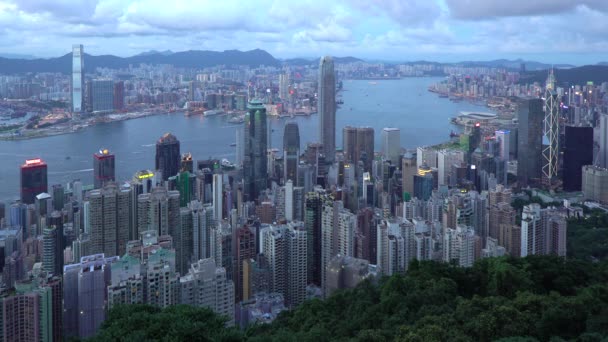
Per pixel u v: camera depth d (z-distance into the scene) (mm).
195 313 41656
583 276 60906
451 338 42969
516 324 44625
